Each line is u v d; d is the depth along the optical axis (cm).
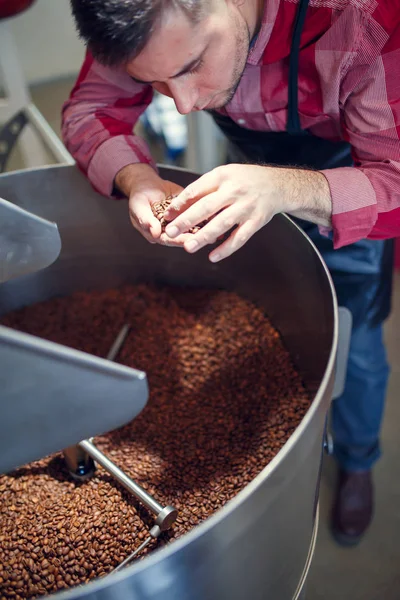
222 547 58
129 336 121
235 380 111
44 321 124
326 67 83
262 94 95
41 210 111
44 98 307
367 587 129
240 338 117
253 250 109
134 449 100
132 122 108
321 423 68
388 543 136
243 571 65
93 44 69
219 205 71
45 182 107
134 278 129
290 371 109
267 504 60
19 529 84
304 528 79
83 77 105
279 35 84
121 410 50
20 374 44
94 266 125
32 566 79
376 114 82
